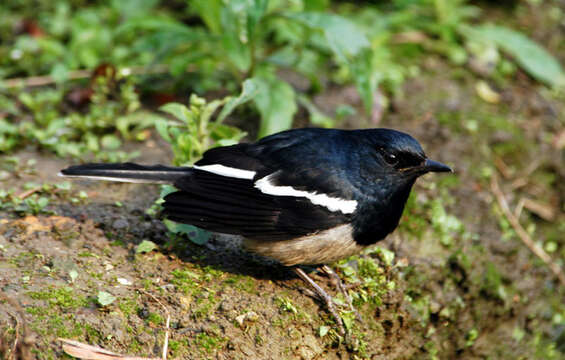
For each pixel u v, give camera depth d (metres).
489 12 16.94
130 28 12.92
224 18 11.75
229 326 7.84
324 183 8.12
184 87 13.16
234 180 8.23
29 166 10.43
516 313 11.16
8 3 15.31
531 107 14.20
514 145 13.13
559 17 17.11
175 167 8.39
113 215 9.44
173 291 8.12
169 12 15.52
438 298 10.04
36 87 12.82
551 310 11.58
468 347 10.55
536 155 13.21
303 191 8.09
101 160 10.89
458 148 12.62
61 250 8.52
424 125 13.02
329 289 8.87
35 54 13.77
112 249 8.76
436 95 13.88
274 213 8.09
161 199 9.27
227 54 12.50
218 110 12.44
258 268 8.91
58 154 10.94
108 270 8.33
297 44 14.02
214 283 8.42
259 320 8.02
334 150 8.32
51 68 13.44
